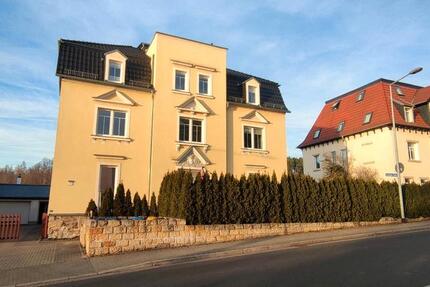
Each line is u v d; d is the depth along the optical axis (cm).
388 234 1694
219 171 2270
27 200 3192
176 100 2192
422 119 3069
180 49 2259
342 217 1933
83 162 1903
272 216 1700
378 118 2991
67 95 1923
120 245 1260
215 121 2314
